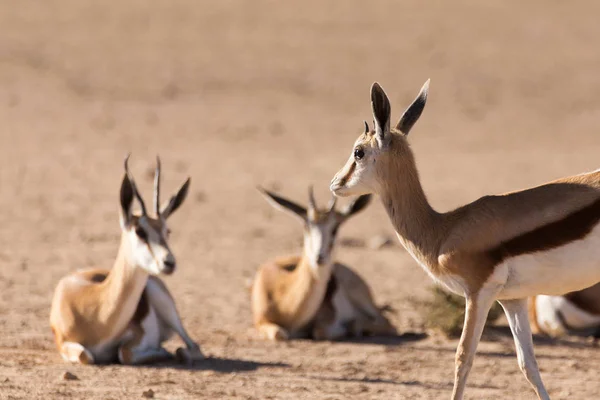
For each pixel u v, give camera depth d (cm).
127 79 4816
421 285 1883
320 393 1146
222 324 1553
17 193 2766
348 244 2316
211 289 1814
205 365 1283
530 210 959
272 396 1126
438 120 4384
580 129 4244
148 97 4534
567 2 6938
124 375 1202
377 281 1916
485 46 5816
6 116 3988
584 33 6169
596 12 6669
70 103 4306
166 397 1105
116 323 1240
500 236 962
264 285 1520
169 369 1249
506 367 1314
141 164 3259
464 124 4312
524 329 1014
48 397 1086
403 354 1386
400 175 1015
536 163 3491
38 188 2848
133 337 1272
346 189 1032
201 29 5947
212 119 4200
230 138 3866
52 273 1888
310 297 1466
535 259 956
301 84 4928
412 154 1026
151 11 6338
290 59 5388
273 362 1318
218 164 3347
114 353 1279
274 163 3409
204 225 2464
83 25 5872
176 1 6650
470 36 6022
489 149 3797
